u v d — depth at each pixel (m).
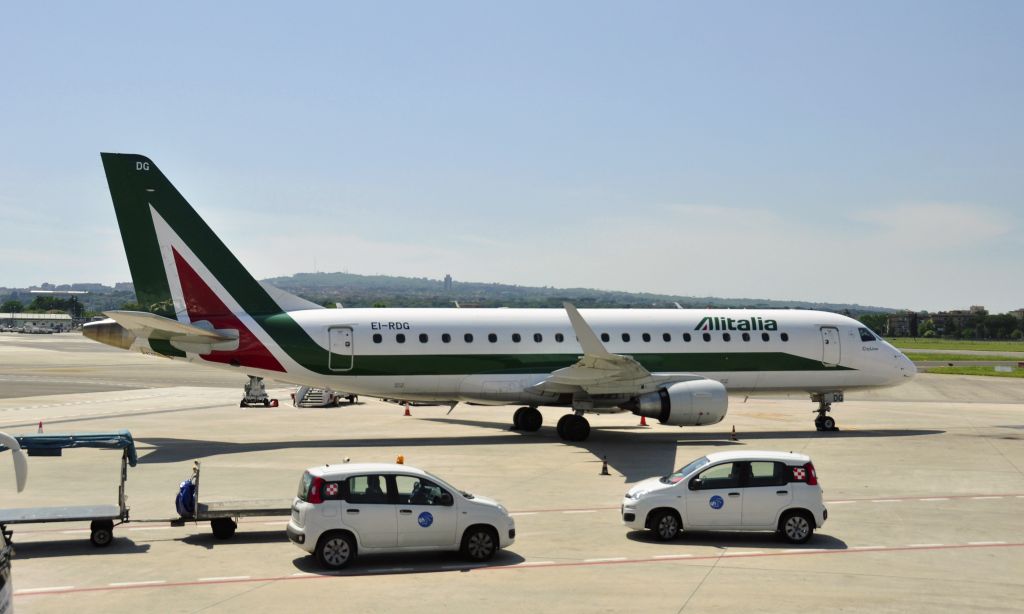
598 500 23.94
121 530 20.14
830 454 32.97
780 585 15.98
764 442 36.34
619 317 39.44
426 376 36.44
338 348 35.53
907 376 41.88
